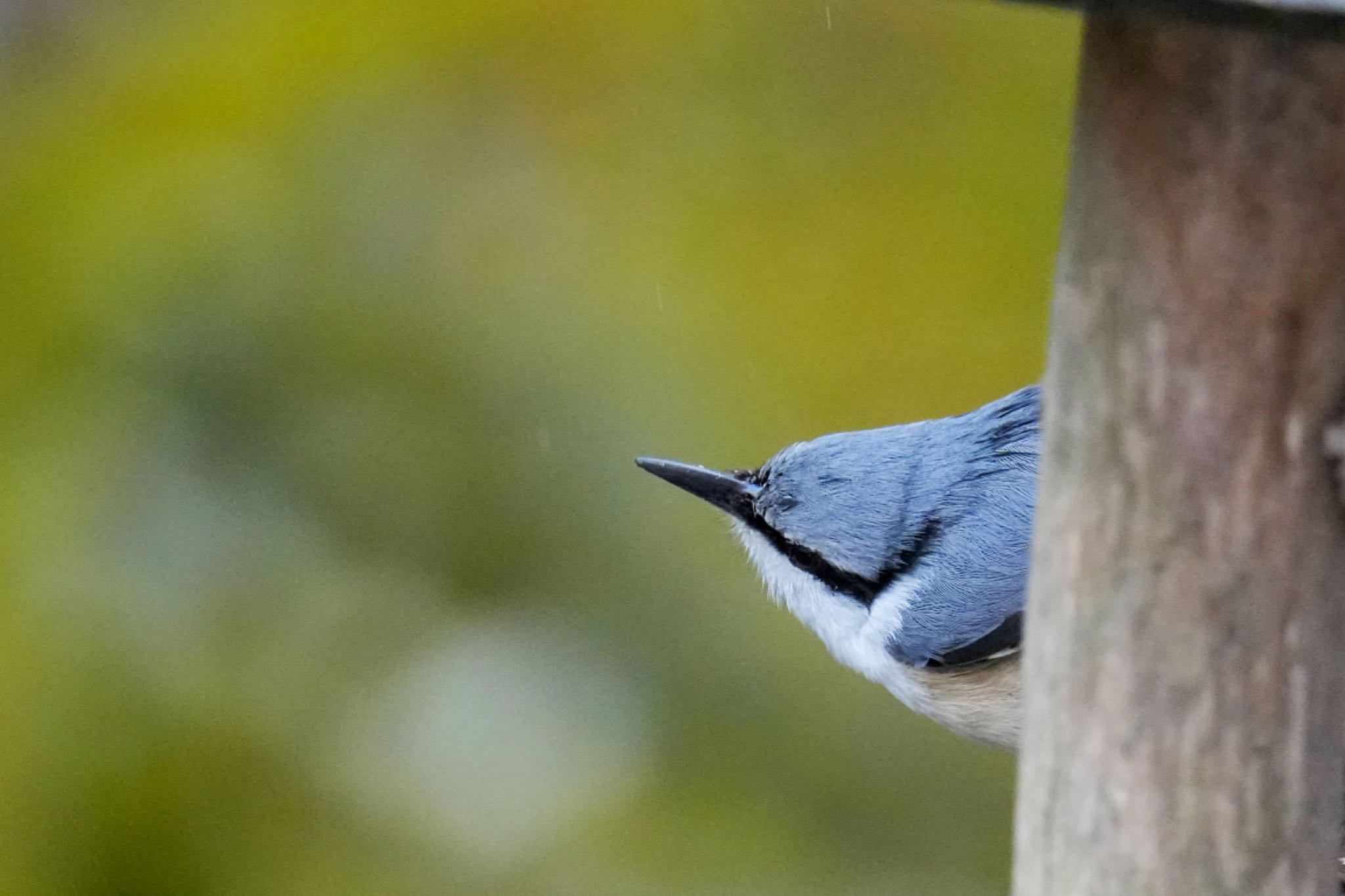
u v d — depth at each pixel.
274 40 9.74
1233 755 4.53
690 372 9.39
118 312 8.78
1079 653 4.62
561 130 9.81
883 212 9.74
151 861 8.22
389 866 8.49
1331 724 4.54
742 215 9.77
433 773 8.64
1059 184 9.69
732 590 9.21
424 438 9.12
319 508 9.01
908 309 9.62
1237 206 4.16
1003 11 9.85
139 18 10.00
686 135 9.91
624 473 9.23
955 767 9.29
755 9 9.94
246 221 9.12
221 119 9.53
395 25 9.84
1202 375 4.30
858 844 9.17
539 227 9.59
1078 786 4.70
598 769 8.88
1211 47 4.06
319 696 8.63
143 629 8.34
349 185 9.47
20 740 8.08
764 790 9.13
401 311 9.24
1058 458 4.59
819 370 9.43
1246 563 4.40
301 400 9.03
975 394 9.52
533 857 8.63
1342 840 5.06
